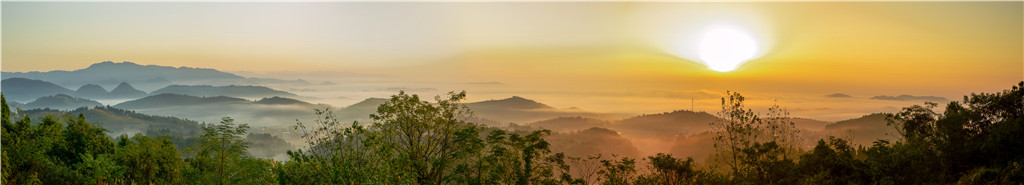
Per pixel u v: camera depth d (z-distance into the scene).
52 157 29.62
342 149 17.27
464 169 31.89
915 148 34.56
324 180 16.72
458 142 32.91
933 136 35.81
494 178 32.62
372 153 17.89
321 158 16.94
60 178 25.44
